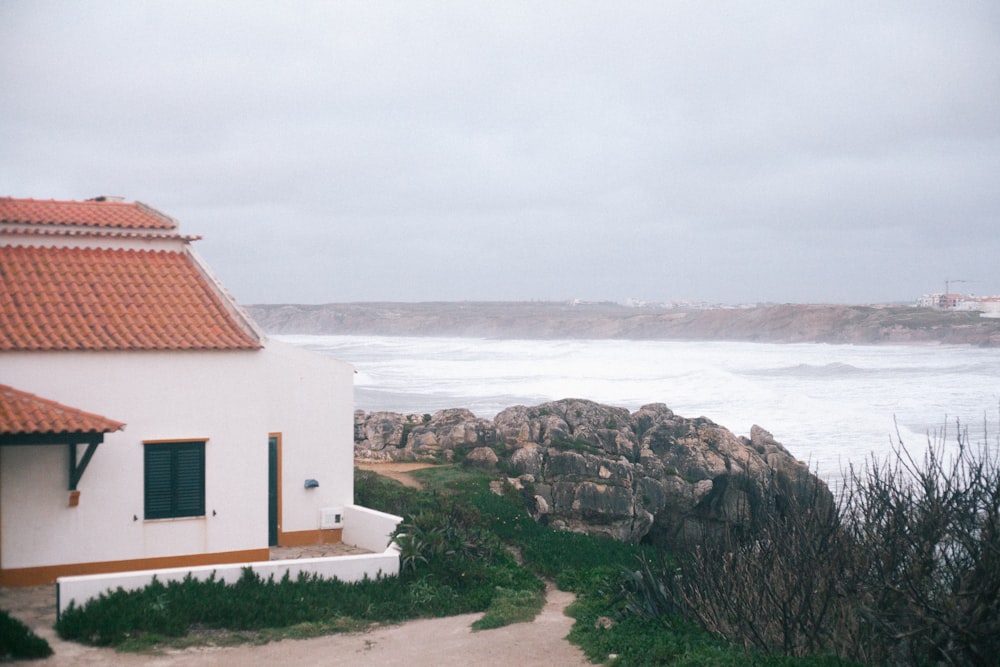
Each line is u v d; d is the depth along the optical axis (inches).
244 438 820.6
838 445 2182.6
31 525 732.0
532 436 1386.6
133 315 828.0
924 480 549.6
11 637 553.6
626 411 1573.6
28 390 738.8
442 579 790.5
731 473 1338.6
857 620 531.2
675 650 566.6
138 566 772.0
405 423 1487.5
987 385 4151.1
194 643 601.0
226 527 810.2
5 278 834.8
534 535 1074.1
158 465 787.4
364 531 930.7
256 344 824.3
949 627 473.7
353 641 630.5
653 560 1016.2
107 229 928.3
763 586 569.6
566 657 598.5
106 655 567.2
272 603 672.4
